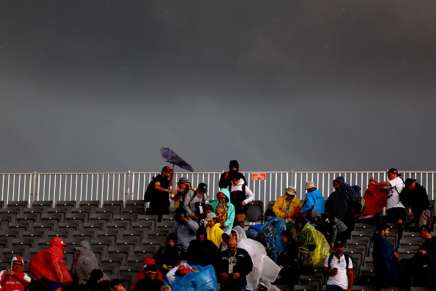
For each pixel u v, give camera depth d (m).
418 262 62.94
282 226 66.06
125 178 80.44
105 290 57.91
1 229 77.12
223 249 63.44
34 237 75.12
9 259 73.25
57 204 79.81
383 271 63.25
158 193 74.38
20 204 81.06
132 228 74.19
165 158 76.44
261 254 64.19
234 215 67.94
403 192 69.62
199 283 61.38
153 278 59.88
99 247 71.75
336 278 62.09
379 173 75.25
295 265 64.81
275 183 76.88
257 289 64.25
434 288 62.34
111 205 79.19
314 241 64.62
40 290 63.19
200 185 70.25
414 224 70.25
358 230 70.62
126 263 69.88
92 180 80.88
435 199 74.12
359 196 68.81
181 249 68.12
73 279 63.78
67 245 73.69
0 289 62.50
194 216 69.50
